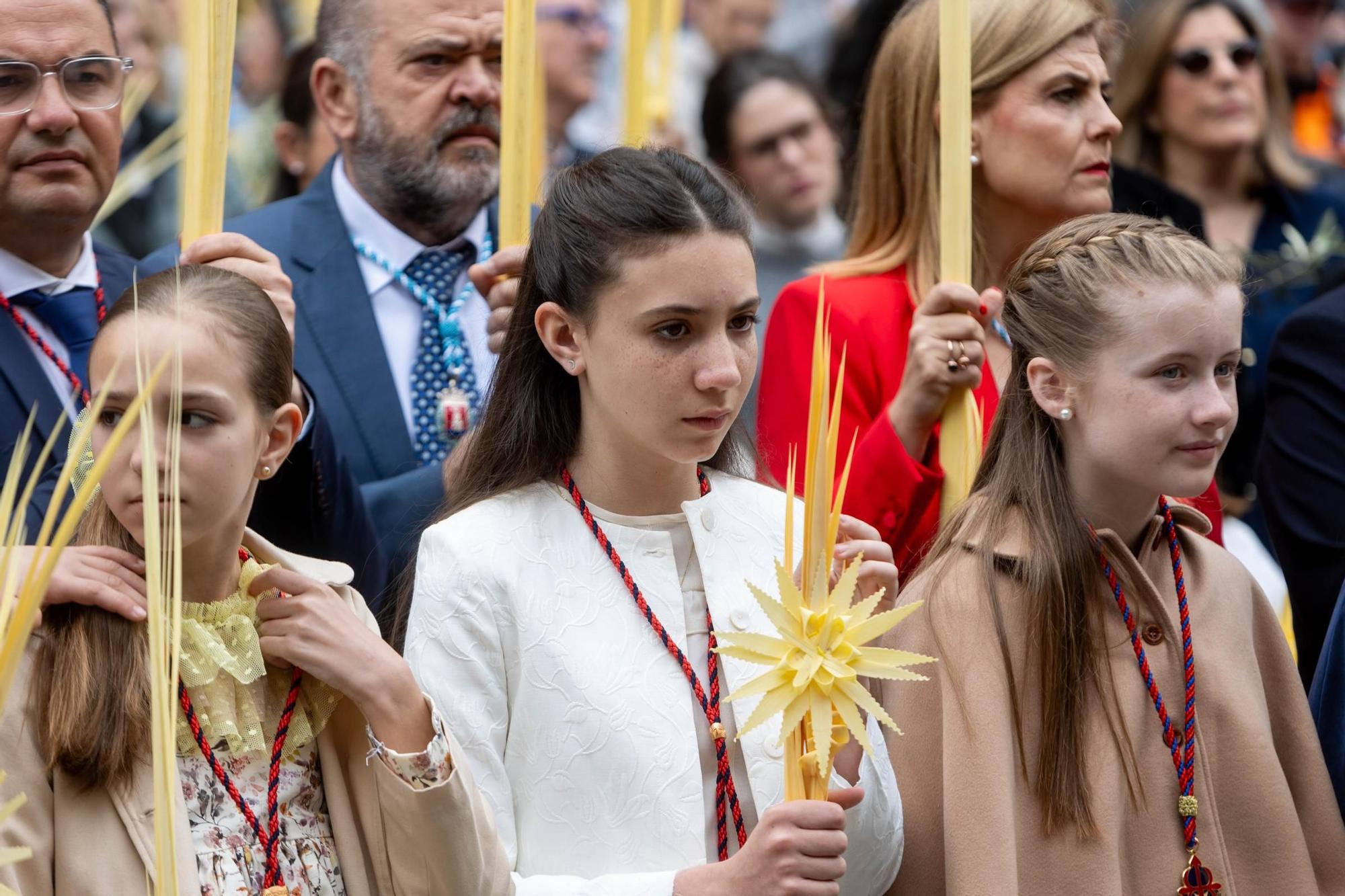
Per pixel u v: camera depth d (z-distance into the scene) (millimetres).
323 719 5086
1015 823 5535
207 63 6352
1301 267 10453
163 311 4879
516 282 6887
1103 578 5867
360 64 7922
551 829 5258
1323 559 7223
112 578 4816
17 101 6531
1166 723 5746
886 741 5762
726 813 5305
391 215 7973
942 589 5812
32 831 4637
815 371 4852
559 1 11766
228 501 4875
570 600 5449
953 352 6664
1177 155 10695
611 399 5348
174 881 4094
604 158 5543
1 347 6559
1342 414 7328
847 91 11812
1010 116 7391
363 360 7664
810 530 4812
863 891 5391
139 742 4766
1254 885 5746
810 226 11461
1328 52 13492
